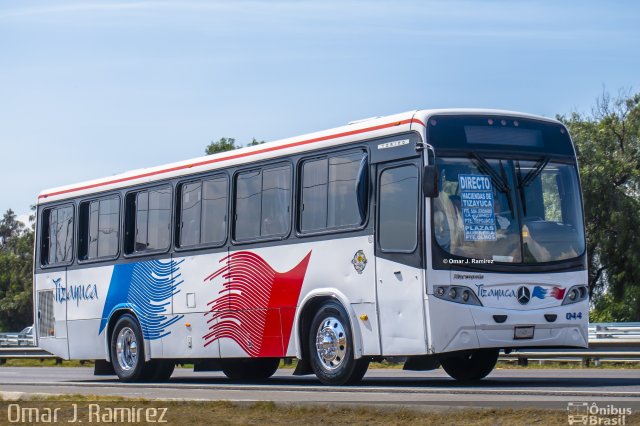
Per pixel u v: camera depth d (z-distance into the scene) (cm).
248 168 1961
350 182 1738
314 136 1825
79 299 2383
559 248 1670
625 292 5156
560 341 1648
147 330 2181
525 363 2661
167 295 2130
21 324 10944
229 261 1980
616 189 5228
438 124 1633
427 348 1588
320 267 1777
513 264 1627
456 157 1630
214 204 2036
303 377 2323
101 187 2348
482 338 1594
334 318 1753
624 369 2392
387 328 1653
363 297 1694
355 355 1695
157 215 2184
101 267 2322
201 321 2041
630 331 2650
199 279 2052
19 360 4200
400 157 1650
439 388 1552
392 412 1155
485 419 1070
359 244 1705
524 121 1702
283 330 1848
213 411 1286
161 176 2180
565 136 1738
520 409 1097
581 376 2031
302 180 1838
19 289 11225
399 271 1631
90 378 2584
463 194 1620
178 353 2100
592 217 5225
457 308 1584
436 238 1591
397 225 1642
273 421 1173
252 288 1923
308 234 1808
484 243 1617
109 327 2288
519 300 1622
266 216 1908
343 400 1361
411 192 1623
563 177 1712
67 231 2445
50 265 2484
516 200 1655
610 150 5459
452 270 1591
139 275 2206
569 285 1666
